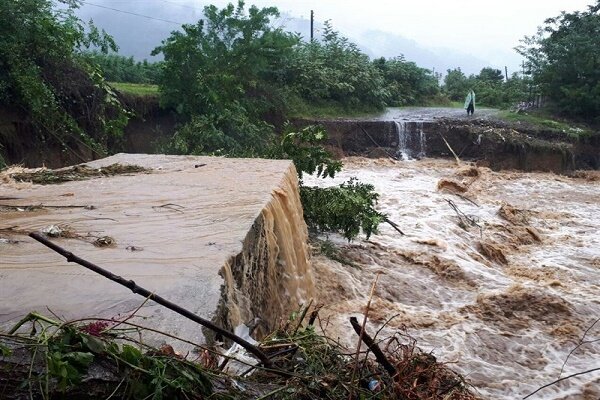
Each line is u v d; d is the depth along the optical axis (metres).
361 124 23.27
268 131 18.98
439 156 22.92
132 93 17.84
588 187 19.62
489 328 8.00
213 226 5.41
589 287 9.83
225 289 4.03
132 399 2.32
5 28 12.96
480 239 12.13
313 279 8.16
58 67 14.12
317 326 7.03
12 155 12.75
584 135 23.80
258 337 4.93
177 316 3.49
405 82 32.84
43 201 6.46
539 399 6.38
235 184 7.41
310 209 10.17
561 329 8.01
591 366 7.14
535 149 22.16
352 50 30.70
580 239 13.16
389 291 8.98
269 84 23.52
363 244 10.67
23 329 3.20
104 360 2.38
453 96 37.47
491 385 6.59
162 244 4.87
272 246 6.21
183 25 18.53
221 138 15.98
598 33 27.80
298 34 27.78
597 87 25.72
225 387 2.56
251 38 20.34
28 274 4.14
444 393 3.13
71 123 13.45
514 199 17.58
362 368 2.98
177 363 2.50
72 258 2.59
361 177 18.69
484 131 22.77
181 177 8.00
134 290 2.72
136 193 6.88
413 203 14.84
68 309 3.56
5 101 12.81
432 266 10.12
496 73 41.44
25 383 2.25
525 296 8.83
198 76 17.64
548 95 27.70
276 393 2.63
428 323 7.95
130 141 17.14
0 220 5.64
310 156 10.97
